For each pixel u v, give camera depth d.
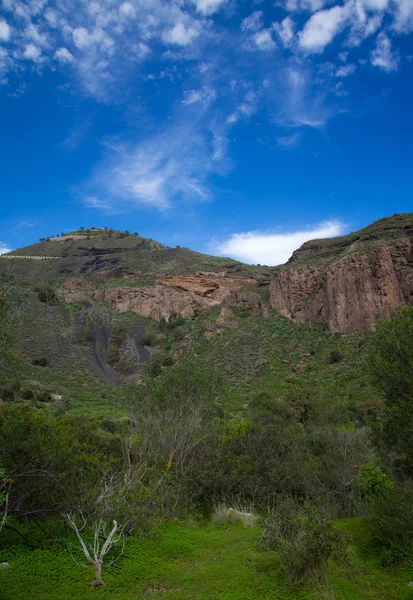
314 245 95.44
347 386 46.88
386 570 8.65
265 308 82.56
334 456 18.98
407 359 11.49
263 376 58.31
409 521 8.98
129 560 8.58
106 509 9.50
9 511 8.48
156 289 96.31
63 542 8.76
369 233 80.12
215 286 101.06
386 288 61.34
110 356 71.56
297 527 8.52
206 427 20.83
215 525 12.60
